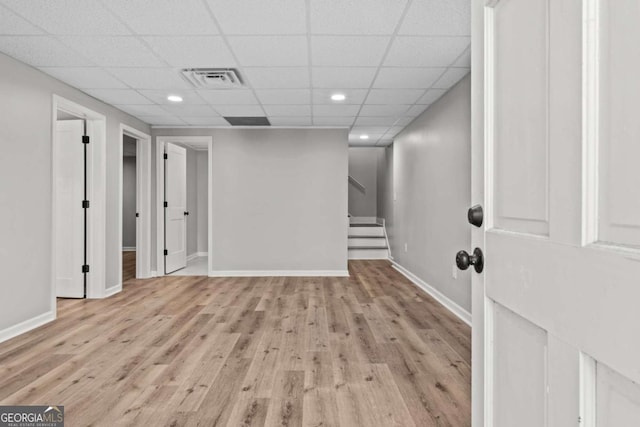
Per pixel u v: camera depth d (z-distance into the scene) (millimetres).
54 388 2043
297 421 1734
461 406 1865
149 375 2203
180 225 6117
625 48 456
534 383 666
